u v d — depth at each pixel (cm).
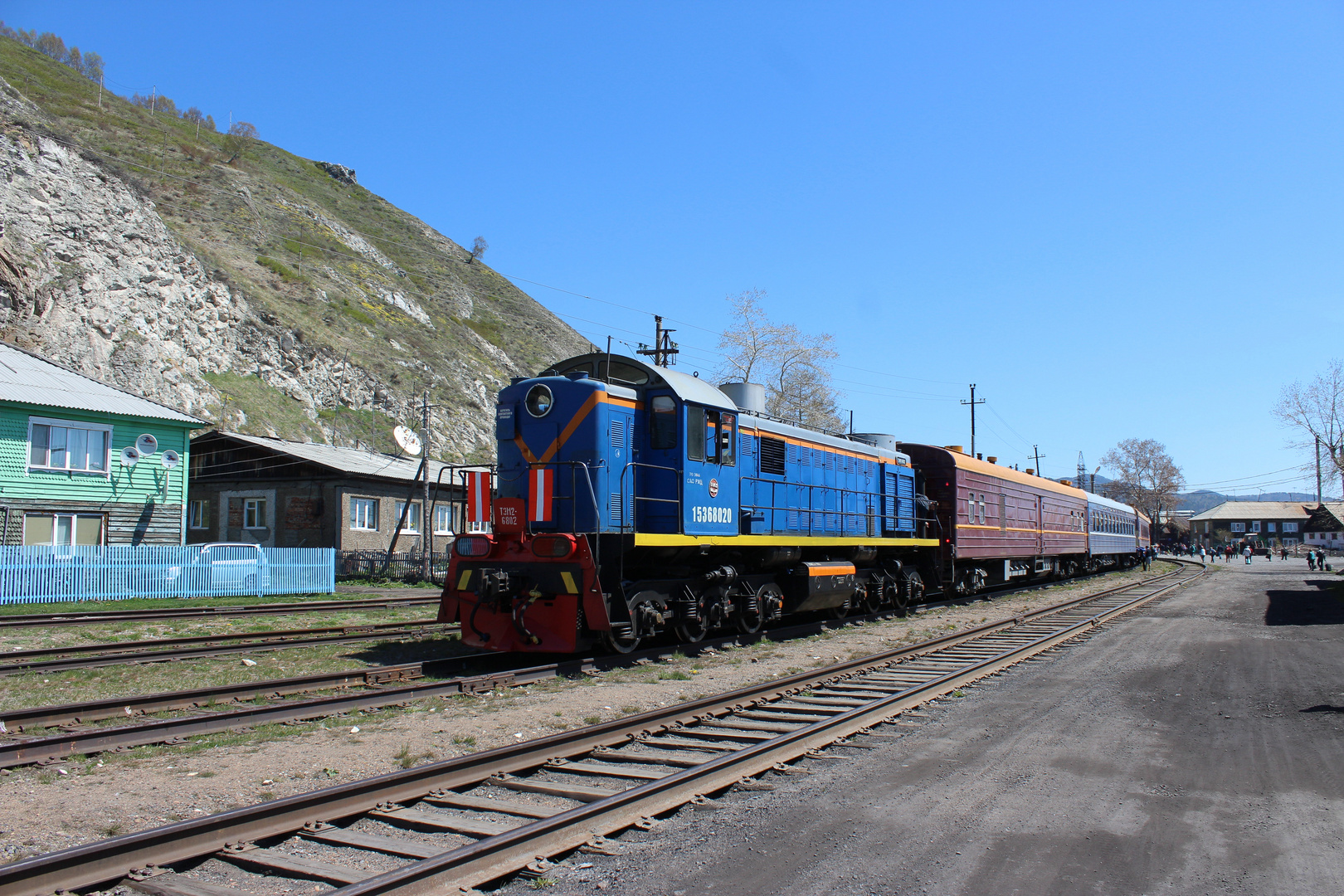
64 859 429
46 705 933
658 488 1262
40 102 8162
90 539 2497
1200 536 10750
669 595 1279
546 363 10312
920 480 2208
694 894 443
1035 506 2875
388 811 558
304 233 8538
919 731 812
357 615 1950
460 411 6981
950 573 2173
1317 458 4309
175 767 674
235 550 2433
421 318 8400
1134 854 495
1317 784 631
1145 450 9150
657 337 3272
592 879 462
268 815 518
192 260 5434
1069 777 655
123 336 4641
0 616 1723
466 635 1207
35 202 4606
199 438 3419
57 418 2430
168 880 450
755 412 1539
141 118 9456
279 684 973
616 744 744
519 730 802
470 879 450
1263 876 462
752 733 782
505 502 1172
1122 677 1108
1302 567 5050
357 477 3275
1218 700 948
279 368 5700
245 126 13038
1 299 4044
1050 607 2023
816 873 470
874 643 1452
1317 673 1128
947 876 464
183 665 1175
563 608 1140
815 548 1653
